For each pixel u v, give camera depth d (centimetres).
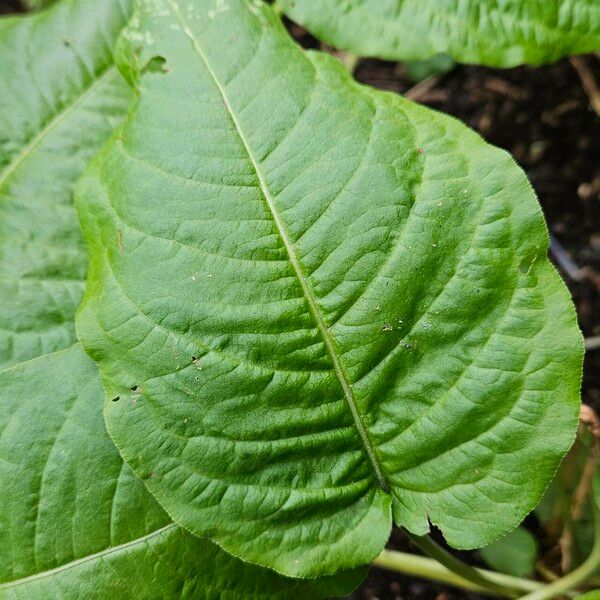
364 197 57
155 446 57
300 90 58
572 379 57
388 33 64
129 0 64
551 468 57
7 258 63
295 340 57
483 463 58
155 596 59
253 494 57
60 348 63
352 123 58
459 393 58
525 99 76
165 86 57
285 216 57
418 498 59
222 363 57
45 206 63
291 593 60
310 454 58
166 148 57
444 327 58
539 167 76
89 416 60
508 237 57
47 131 64
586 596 59
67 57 64
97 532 59
